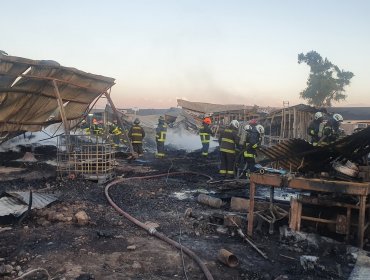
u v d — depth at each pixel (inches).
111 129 695.7
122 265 164.6
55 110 452.4
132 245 186.4
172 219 244.7
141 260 169.9
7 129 417.1
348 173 212.5
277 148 240.7
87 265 161.5
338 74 1787.6
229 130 407.8
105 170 365.4
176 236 209.3
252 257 181.5
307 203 208.5
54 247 180.5
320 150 228.4
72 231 207.0
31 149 493.7
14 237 192.9
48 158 479.8
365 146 237.8
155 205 283.6
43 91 400.5
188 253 177.9
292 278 158.2
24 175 370.3
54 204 257.1
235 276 159.5
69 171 363.3
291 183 202.5
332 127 352.2
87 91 462.6
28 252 172.9
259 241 204.1
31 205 235.1
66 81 399.5
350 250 184.5
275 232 217.9
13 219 225.1
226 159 410.9
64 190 311.1
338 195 212.4
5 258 165.2
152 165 523.5
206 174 449.7
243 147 405.1
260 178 211.2
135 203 287.4
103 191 319.9
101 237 198.5
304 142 221.9
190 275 157.6
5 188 306.5
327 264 173.8
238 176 399.9
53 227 213.5
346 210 210.4
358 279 155.8
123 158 583.2
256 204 246.2
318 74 1797.5
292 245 198.1
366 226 196.4
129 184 365.1
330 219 206.2
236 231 216.7
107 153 373.4
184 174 448.1
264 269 167.3
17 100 382.9
